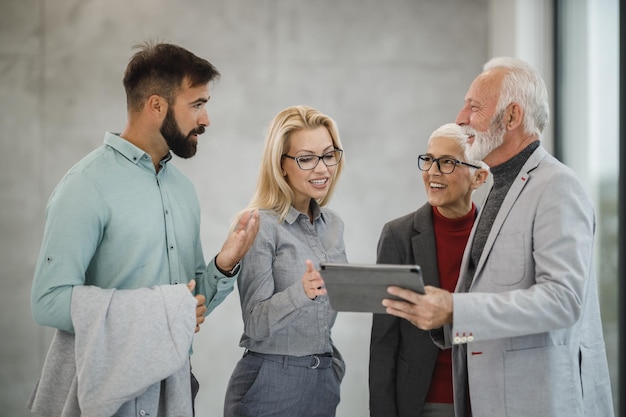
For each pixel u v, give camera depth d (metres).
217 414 4.59
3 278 4.54
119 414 2.10
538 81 2.24
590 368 2.20
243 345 2.60
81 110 4.57
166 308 2.06
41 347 4.55
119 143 2.24
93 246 2.13
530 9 4.27
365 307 2.07
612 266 3.50
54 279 2.05
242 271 2.51
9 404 4.54
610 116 3.54
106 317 2.03
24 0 4.56
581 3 3.92
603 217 3.62
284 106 4.62
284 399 2.52
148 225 2.22
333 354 2.73
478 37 4.68
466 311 1.98
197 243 2.50
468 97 2.29
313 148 2.55
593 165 3.76
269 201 2.61
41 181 4.56
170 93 2.26
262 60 4.62
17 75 4.56
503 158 2.28
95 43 4.57
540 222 2.08
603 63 3.63
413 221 2.81
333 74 4.64
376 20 4.66
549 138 4.29
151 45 2.34
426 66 4.67
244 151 4.61
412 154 4.66
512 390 2.11
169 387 2.19
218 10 4.61
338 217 2.80
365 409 4.64
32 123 4.56
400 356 2.68
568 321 2.01
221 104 4.61
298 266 2.54
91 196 2.12
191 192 2.46
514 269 2.13
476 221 2.37
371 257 4.64
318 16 4.64
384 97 4.65
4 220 4.55
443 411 2.63
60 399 2.13
